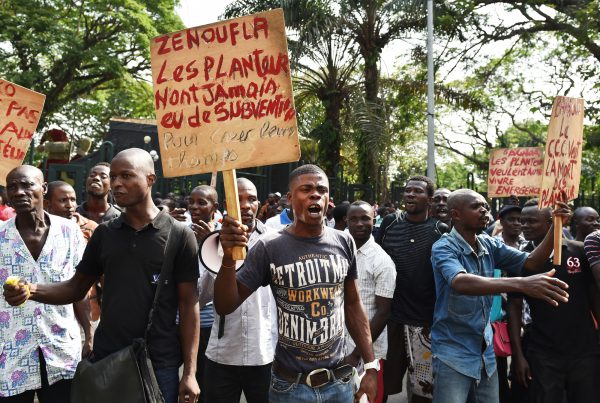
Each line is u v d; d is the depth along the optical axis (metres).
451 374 4.16
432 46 16.72
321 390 3.11
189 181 11.81
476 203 4.24
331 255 3.21
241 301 3.15
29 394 3.86
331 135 18.16
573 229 9.08
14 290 3.14
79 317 4.54
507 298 4.97
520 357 4.80
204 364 4.91
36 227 3.99
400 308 5.20
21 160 4.86
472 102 19.58
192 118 3.24
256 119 3.19
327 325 3.14
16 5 21.42
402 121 20.41
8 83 4.84
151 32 23.66
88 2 22.83
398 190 15.27
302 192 3.18
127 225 3.35
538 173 8.20
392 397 6.55
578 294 4.50
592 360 4.48
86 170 10.44
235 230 2.94
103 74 25.64
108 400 3.10
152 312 3.26
